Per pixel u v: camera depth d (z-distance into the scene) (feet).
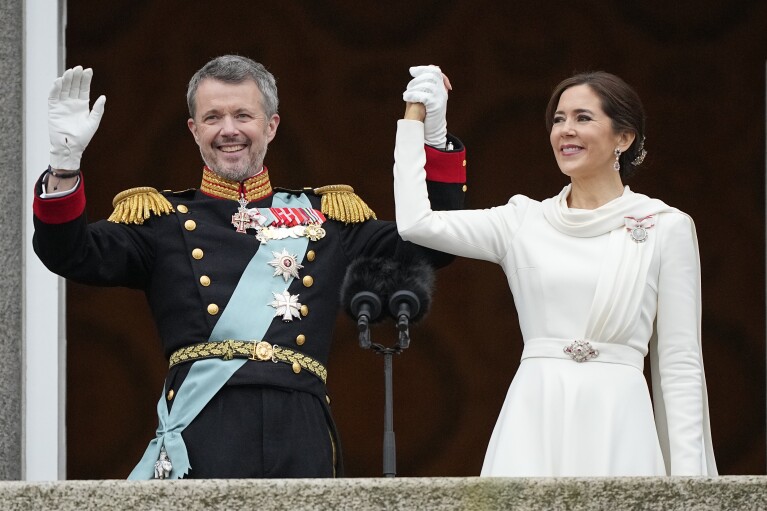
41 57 106.83
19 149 106.01
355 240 90.74
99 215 159.74
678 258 85.10
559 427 82.58
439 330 163.84
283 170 162.71
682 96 161.27
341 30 162.40
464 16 162.40
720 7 160.35
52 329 105.19
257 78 90.53
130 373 162.20
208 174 90.27
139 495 73.20
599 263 84.64
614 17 161.27
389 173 163.12
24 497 73.10
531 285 85.20
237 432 84.17
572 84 88.07
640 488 74.13
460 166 89.56
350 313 81.05
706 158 161.99
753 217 161.99
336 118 163.12
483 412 163.43
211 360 85.35
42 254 84.84
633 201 85.97
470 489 73.97
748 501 74.08
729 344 161.79
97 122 84.43
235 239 87.92
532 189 163.43
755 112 161.27
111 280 86.79
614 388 82.99
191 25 160.15
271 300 86.69
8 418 104.12
